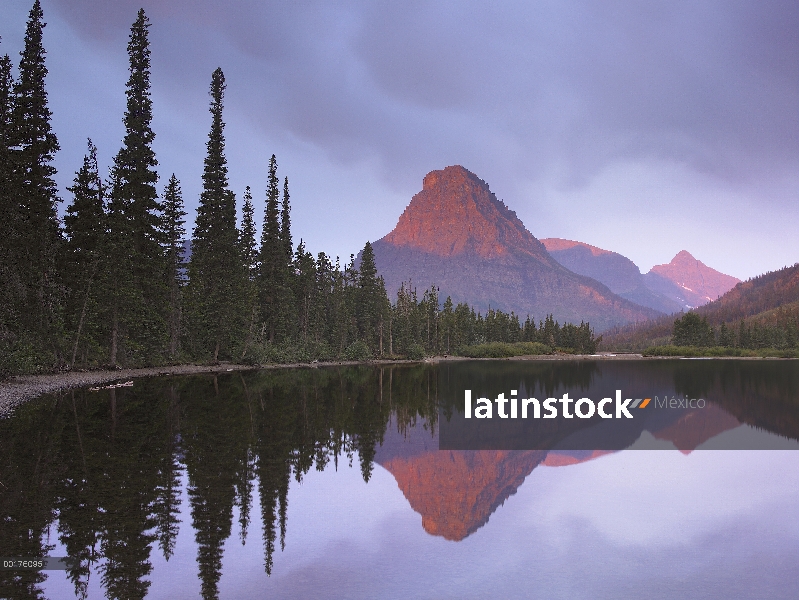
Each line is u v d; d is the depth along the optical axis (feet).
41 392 141.79
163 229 247.91
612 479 76.84
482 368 378.12
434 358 542.98
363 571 43.45
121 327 202.39
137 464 72.43
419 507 60.29
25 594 38.50
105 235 193.67
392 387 198.70
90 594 38.58
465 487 69.97
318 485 66.23
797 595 40.70
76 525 51.06
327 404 140.26
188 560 44.42
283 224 352.49
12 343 152.25
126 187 207.72
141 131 215.10
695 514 60.44
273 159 325.42
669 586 41.88
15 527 50.24
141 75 213.66
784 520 58.59
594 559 47.03
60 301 181.16
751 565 46.16
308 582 40.96
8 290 146.92
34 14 182.09
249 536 49.85
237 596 38.65
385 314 460.14
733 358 641.81
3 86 166.20
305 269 364.79
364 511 57.98
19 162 166.30
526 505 63.05
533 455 93.15
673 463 87.81
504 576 43.09
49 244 177.27
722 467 85.30
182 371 228.84
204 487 63.46
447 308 655.76
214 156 270.26
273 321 318.65
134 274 208.64
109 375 183.73
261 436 93.71
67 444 83.05
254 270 319.88
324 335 398.83
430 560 45.88
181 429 97.04
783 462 89.04
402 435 104.12
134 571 42.19
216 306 261.24
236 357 277.03
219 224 266.98
